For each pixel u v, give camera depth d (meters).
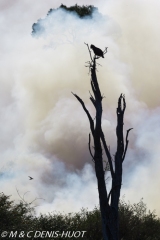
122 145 10.98
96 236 13.95
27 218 13.10
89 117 10.92
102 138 10.92
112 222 10.52
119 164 10.86
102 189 10.63
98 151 10.77
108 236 10.49
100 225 14.09
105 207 10.56
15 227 12.18
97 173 10.71
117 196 10.70
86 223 14.22
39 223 13.62
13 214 12.50
